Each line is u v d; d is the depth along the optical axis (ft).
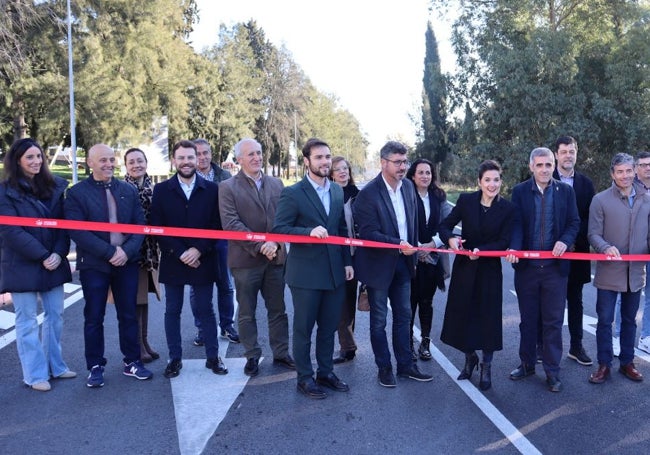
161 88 98.84
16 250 14.92
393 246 15.19
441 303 26.68
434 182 18.71
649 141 50.55
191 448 12.32
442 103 143.33
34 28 81.66
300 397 15.12
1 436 12.82
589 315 24.14
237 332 20.93
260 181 17.04
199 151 21.27
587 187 17.65
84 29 86.22
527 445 12.42
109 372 16.97
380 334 15.92
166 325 16.75
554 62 50.75
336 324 15.71
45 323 16.11
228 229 16.19
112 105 85.71
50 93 82.99
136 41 92.53
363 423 13.53
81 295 28.58
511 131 56.75
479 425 13.42
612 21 55.36
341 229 15.94
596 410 14.25
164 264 16.58
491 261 15.65
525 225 15.84
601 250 15.89
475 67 57.36
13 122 87.66
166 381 16.25
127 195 16.31
